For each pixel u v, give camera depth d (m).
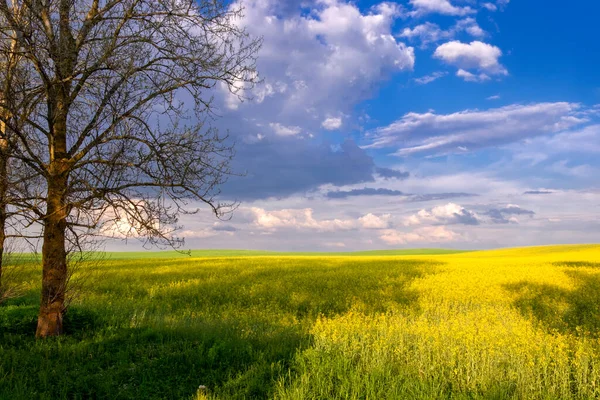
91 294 17.06
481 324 10.48
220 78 9.01
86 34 8.72
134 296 18.23
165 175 8.94
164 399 6.41
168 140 9.04
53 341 8.77
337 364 7.65
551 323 13.43
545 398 6.45
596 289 20.64
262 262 37.47
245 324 12.08
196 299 18.14
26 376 6.88
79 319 10.59
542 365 7.50
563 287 21.30
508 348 8.01
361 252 115.19
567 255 51.03
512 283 22.64
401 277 25.03
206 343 9.04
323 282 22.97
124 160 8.79
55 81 8.08
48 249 9.09
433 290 20.11
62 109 8.69
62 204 8.89
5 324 9.55
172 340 9.34
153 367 7.69
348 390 6.63
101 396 6.46
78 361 7.83
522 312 15.70
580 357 7.56
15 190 8.59
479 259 46.69
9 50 7.98
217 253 92.00
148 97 8.72
